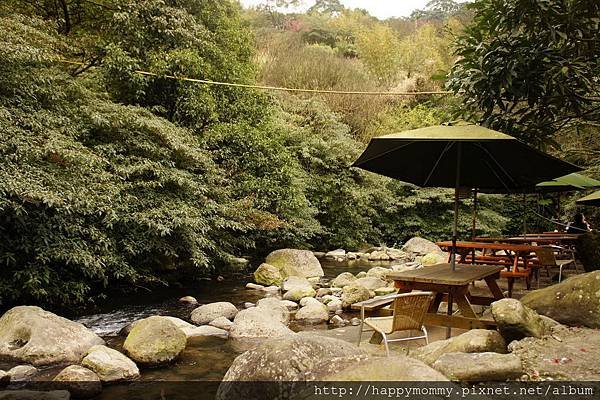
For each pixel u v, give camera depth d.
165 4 10.50
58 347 4.68
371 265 12.39
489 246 6.73
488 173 6.06
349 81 19.58
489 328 4.63
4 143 6.12
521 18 5.47
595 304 4.33
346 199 14.66
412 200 16.06
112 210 6.82
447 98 16.38
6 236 6.36
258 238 12.23
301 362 3.37
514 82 5.68
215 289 8.86
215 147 10.51
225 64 11.14
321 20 30.08
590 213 13.31
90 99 8.27
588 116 6.94
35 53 6.84
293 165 12.27
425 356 3.95
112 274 7.85
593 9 5.40
